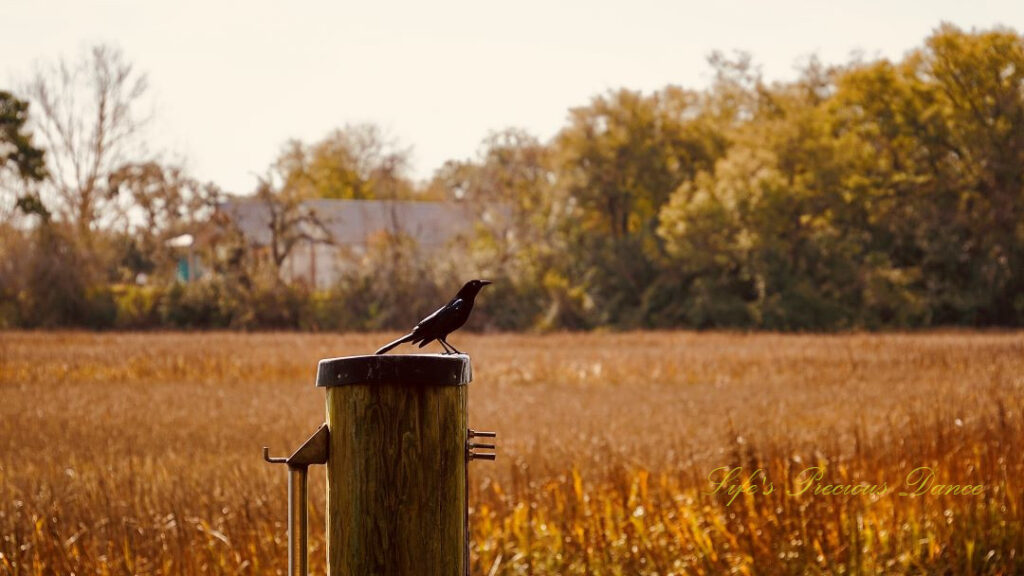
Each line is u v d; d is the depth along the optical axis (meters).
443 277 93.62
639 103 116.69
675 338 77.81
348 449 5.54
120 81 94.69
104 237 93.38
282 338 76.19
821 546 12.18
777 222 95.69
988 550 12.55
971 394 27.61
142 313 90.31
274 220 95.31
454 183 112.94
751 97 131.50
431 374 5.50
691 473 15.89
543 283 96.69
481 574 12.66
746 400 34.59
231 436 27.34
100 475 17.62
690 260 96.81
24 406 34.78
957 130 97.44
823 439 19.14
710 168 120.38
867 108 102.62
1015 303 92.56
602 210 117.19
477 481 15.66
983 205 94.94
